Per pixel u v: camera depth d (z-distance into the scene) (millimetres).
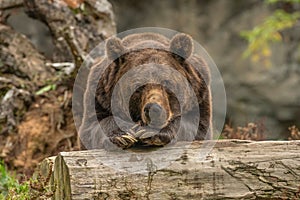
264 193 7656
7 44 15047
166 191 7406
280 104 24703
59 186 7512
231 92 25188
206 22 26234
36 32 21812
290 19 20844
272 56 25406
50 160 8414
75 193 7125
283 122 24422
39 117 14422
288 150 7824
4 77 14758
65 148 13617
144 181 7379
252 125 13656
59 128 14352
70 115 14531
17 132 14195
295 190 7691
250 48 21188
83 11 15297
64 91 14766
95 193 7188
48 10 15156
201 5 26359
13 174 12703
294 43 25406
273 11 25922
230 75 25469
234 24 26109
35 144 14109
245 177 7637
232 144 7832
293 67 25203
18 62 14922
